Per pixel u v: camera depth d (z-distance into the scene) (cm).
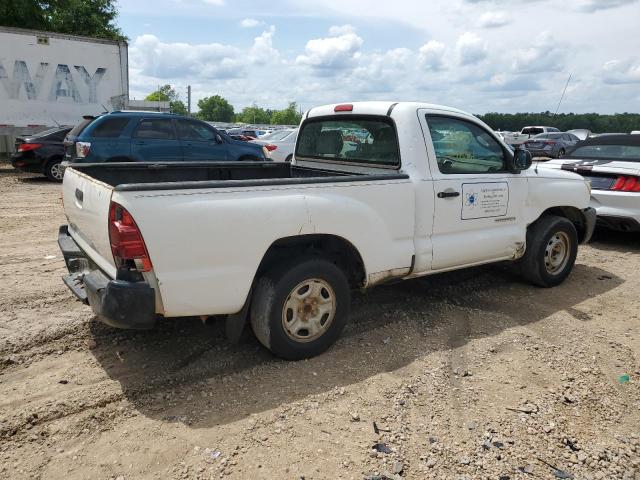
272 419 314
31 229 791
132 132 1077
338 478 267
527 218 519
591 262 675
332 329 391
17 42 1686
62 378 353
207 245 322
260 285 364
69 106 1802
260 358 386
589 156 823
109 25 2983
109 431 301
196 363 378
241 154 1204
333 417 318
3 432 296
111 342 406
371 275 405
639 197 695
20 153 1321
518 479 271
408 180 417
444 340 426
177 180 491
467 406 334
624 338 443
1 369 363
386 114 440
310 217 359
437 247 441
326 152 514
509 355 402
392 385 355
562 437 306
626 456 293
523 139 2906
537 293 544
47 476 264
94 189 342
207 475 267
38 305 474
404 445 295
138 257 305
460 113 466
